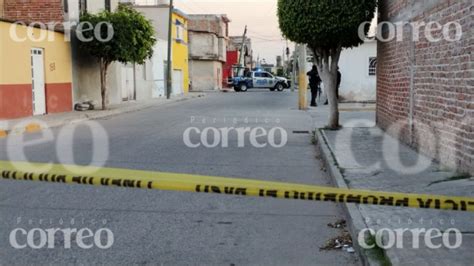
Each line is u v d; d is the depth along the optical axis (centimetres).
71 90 2369
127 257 498
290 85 6116
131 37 2294
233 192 370
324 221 626
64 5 2339
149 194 754
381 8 1403
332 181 842
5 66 1833
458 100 787
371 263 441
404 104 1124
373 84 2711
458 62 782
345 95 2734
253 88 5566
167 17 4262
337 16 1312
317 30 1334
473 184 716
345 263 485
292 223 618
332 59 1461
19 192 755
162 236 564
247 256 505
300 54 2388
